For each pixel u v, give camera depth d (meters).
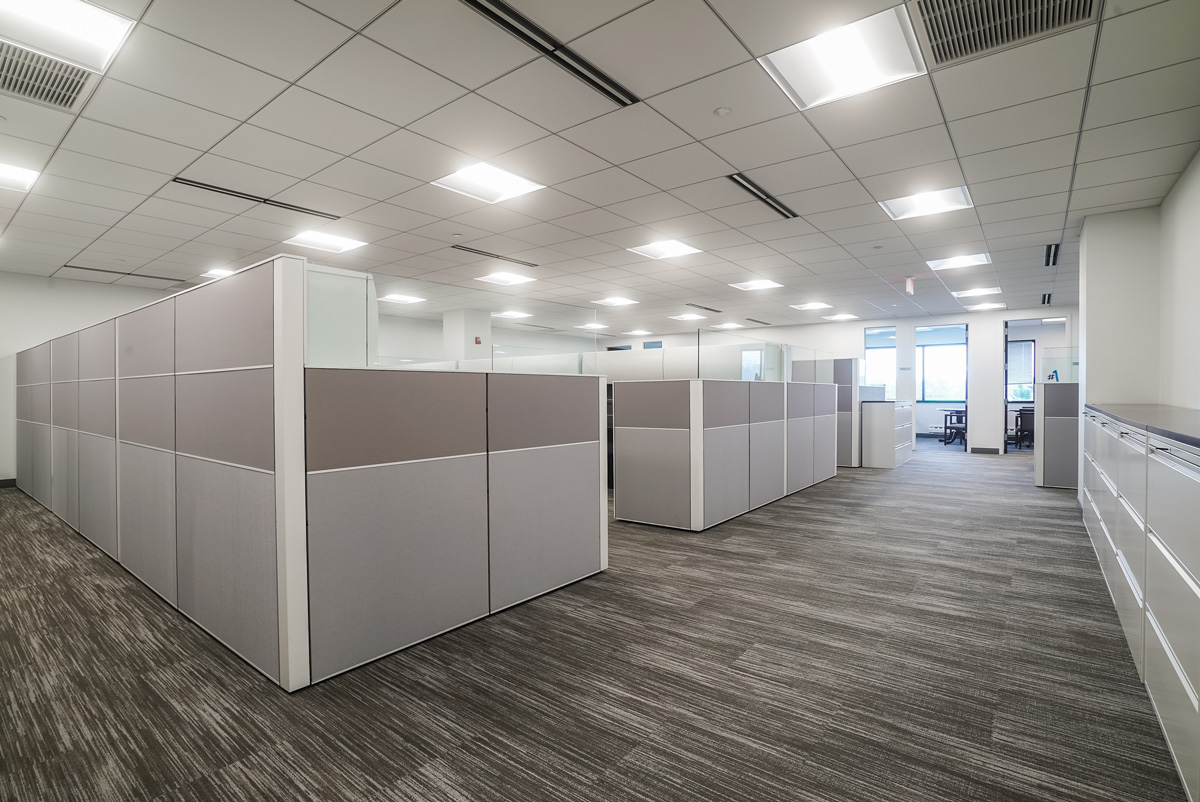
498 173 3.66
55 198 3.98
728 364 4.55
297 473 1.84
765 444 4.92
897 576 3.00
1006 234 5.04
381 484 2.08
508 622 2.41
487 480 2.47
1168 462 1.48
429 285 7.22
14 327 6.33
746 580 2.95
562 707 1.75
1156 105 2.75
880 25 2.18
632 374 5.44
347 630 1.98
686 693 1.83
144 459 2.90
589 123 2.95
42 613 2.57
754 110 2.82
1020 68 2.44
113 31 2.18
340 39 2.23
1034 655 2.08
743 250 5.64
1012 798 1.33
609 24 2.16
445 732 1.62
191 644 2.22
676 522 4.04
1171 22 2.12
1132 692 1.81
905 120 2.92
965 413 10.32
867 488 5.82
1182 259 3.67
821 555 3.40
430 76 2.50
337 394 1.95
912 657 2.07
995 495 5.39
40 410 5.16
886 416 7.53
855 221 4.66
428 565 2.23
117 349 3.27
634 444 4.24
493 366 4.44
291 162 3.40
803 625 2.37
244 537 2.04
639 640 2.23
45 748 1.57
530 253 5.69
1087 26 2.15
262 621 1.96
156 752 1.54
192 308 2.38
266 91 2.61
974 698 1.78
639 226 4.79
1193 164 3.39
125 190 3.83
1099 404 3.96
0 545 3.79
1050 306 9.24
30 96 2.63
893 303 8.96
